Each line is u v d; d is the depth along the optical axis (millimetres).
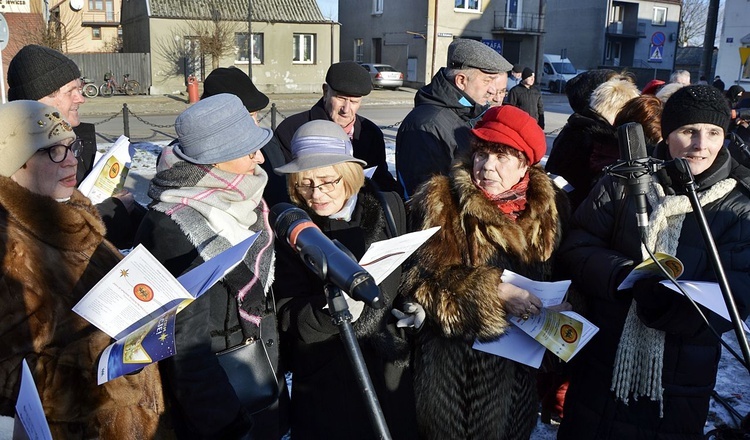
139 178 8633
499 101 3219
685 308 1985
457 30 28406
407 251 1799
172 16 23609
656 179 2141
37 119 1600
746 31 19125
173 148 1975
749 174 2141
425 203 2209
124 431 1607
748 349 1591
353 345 1441
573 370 2453
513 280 2117
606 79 3611
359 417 2096
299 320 1978
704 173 2119
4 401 1400
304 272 2055
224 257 1516
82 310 1400
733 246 2080
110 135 13383
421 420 2270
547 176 2314
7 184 1513
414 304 2172
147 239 1827
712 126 2070
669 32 38531
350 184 2102
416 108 3141
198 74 24375
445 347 2205
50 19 23906
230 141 1899
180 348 1691
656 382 2131
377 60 32000
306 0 26141
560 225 2338
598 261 2186
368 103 22562
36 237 1508
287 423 2188
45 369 1451
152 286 1432
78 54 23250
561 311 2090
